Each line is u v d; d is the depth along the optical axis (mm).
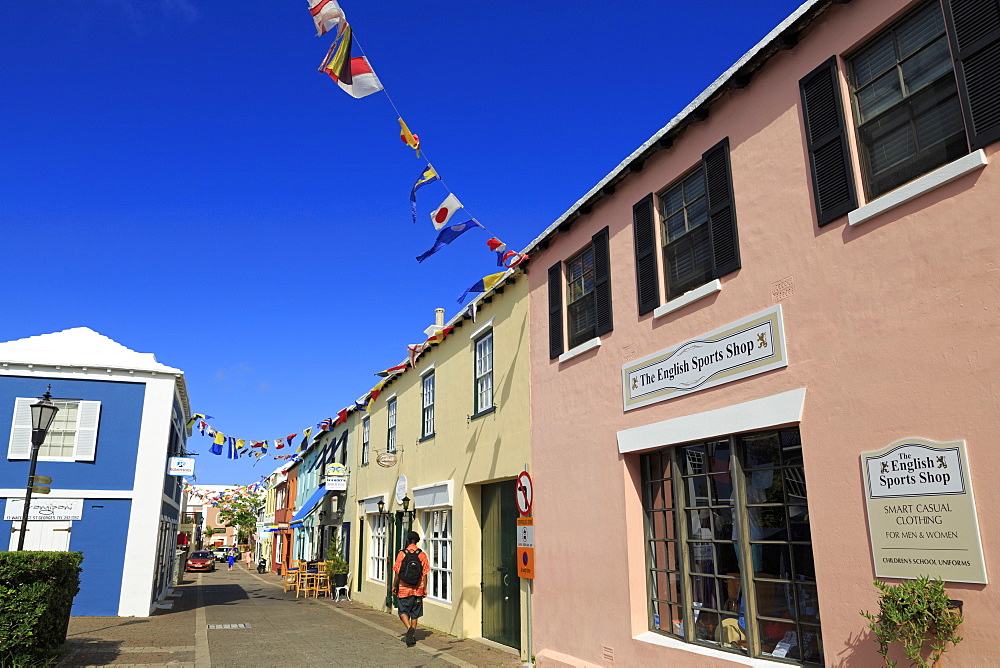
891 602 4586
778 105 6336
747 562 6262
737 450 6473
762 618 6102
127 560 16625
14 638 7977
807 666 5625
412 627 11602
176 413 20859
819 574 5426
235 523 74438
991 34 4688
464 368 13109
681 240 7539
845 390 5391
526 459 10289
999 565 4262
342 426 24156
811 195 5895
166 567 22453
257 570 48312
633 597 7602
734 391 6469
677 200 7703
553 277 10031
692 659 6578
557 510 9297
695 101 7184
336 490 22578
